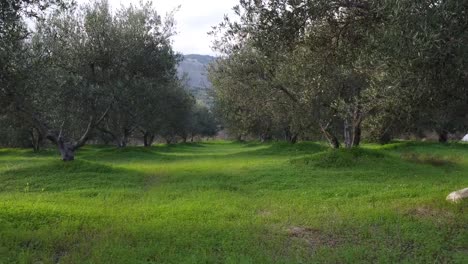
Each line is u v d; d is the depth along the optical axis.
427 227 8.70
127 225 9.51
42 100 18.72
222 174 19.06
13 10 10.03
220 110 51.03
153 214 10.94
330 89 21.08
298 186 16.02
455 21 6.66
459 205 10.25
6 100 15.71
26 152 39.75
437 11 6.58
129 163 27.48
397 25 6.98
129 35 21.70
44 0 11.27
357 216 9.99
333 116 23.75
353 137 24.05
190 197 13.98
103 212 11.30
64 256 7.46
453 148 34.25
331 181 16.83
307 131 28.67
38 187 16.78
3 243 7.97
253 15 10.31
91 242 8.07
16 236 8.34
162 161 28.98
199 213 10.99
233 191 15.30
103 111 24.14
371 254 7.30
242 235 8.49
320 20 10.02
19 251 7.64
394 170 19.16
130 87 23.94
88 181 17.59
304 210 11.30
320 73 12.32
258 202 12.85
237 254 7.28
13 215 10.04
